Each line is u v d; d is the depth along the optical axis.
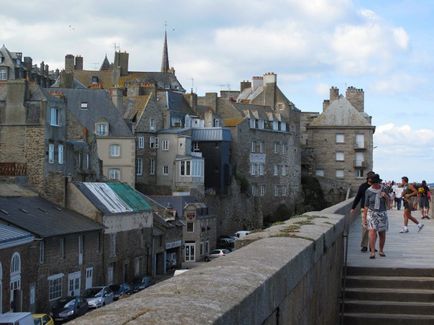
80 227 47.16
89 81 117.31
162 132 85.62
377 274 14.30
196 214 75.12
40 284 41.31
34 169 52.91
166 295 5.05
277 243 9.21
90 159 65.62
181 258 70.62
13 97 53.97
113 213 52.16
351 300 13.15
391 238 21.41
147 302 4.75
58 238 43.72
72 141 63.34
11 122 53.78
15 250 38.00
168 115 88.81
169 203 74.88
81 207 50.94
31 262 40.19
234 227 92.50
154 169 85.62
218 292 5.33
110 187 58.19
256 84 119.94
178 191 82.31
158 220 65.19
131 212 55.44
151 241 60.22
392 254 16.84
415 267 14.27
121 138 79.50
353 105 117.62
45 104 54.12
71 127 66.50
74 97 80.94
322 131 112.31
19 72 98.62
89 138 66.88
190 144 87.19
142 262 58.00
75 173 60.97
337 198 110.50
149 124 85.25
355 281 13.88
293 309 8.12
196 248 74.94
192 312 4.54
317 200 110.62
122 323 4.10
